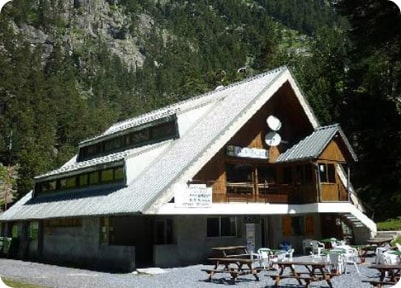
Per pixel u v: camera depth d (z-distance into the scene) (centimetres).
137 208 2298
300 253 3084
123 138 3394
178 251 2577
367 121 4797
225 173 2773
